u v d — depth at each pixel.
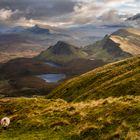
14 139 29.95
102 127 26.73
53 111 37.16
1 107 47.03
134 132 23.38
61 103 44.59
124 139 23.27
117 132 24.56
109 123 26.97
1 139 31.14
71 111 35.22
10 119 37.34
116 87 57.16
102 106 33.06
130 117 26.83
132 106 29.14
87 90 72.56
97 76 80.38
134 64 75.94
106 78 73.81
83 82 80.94
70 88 81.94
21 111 42.53
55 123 31.58
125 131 24.50
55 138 27.58
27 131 32.03
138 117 26.28
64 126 30.41
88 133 26.67
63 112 35.22
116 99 34.91
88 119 30.33
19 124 34.84
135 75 60.22
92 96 60.16
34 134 30.20
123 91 54.22
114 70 78.00
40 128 32.03
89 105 35.75
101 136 25.47
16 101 48.34
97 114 30.70
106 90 58.91
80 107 36.25
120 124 26.19
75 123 30.48
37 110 40.97
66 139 26.88
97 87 65.62
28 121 34.97
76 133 27.27
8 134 32.72
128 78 59.84
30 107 43.41
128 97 34.62
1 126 35.53
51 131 29.75
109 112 29.73
